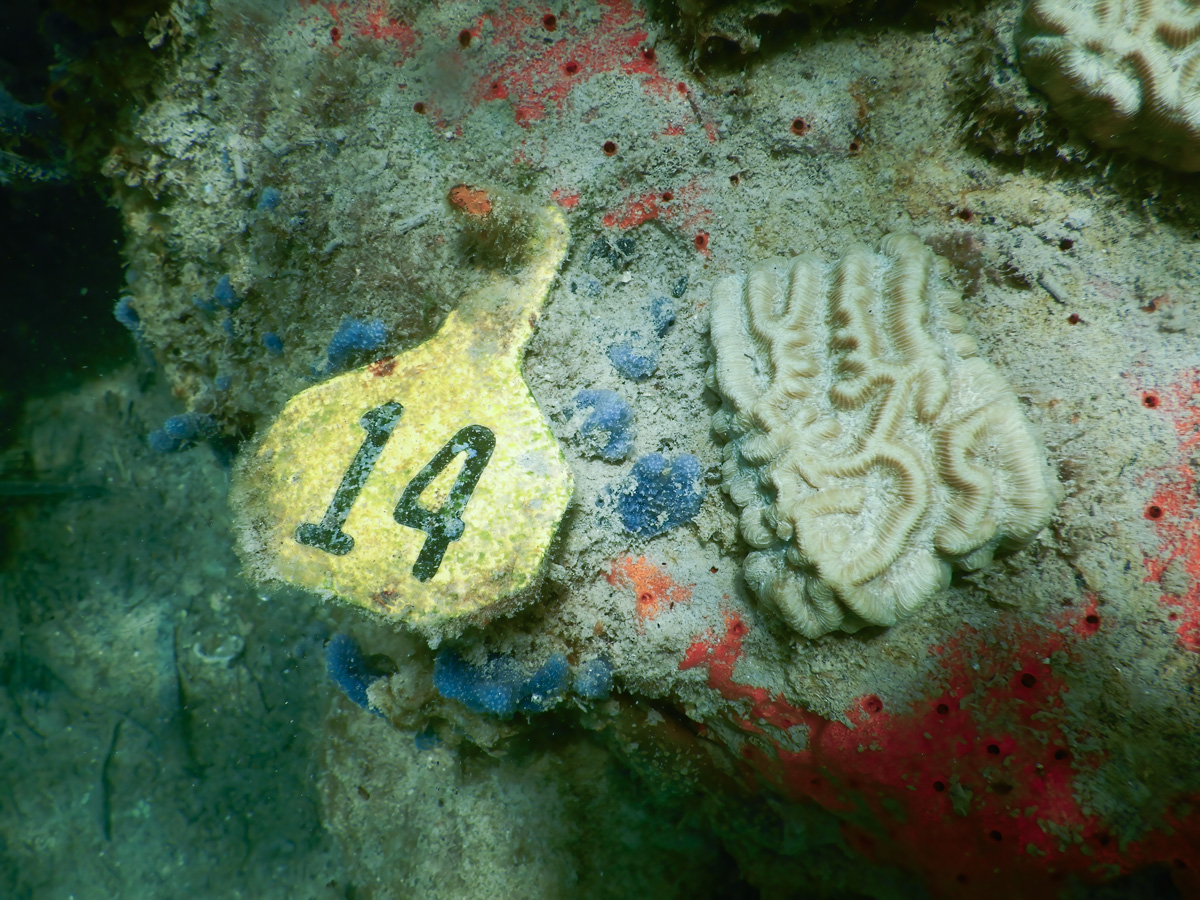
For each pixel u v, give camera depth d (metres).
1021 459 0.14
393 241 0.16
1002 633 0.14
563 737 0.20
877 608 0.14
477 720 0.18
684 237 0.17
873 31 0.16
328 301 0.17
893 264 0.15
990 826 0.14
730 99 0.16
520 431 0.14
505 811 0.21
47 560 0.28
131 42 0.18
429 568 0.14
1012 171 0.15
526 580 0.14
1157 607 0.14
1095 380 0.14
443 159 0.16
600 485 0.16
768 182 0.16
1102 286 0.15
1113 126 0.14
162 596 0.28
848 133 0.16
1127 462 0.14
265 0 0.16
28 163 0.19
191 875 0.26
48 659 0.27
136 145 0.19
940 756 0.14
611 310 0.17
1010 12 0.15
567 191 0.16
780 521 0.14
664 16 0.16
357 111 0.16
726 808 0.18
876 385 0.14
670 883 0.20
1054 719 0.14
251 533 0.14
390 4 0.16
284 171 0.17
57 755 0.27
